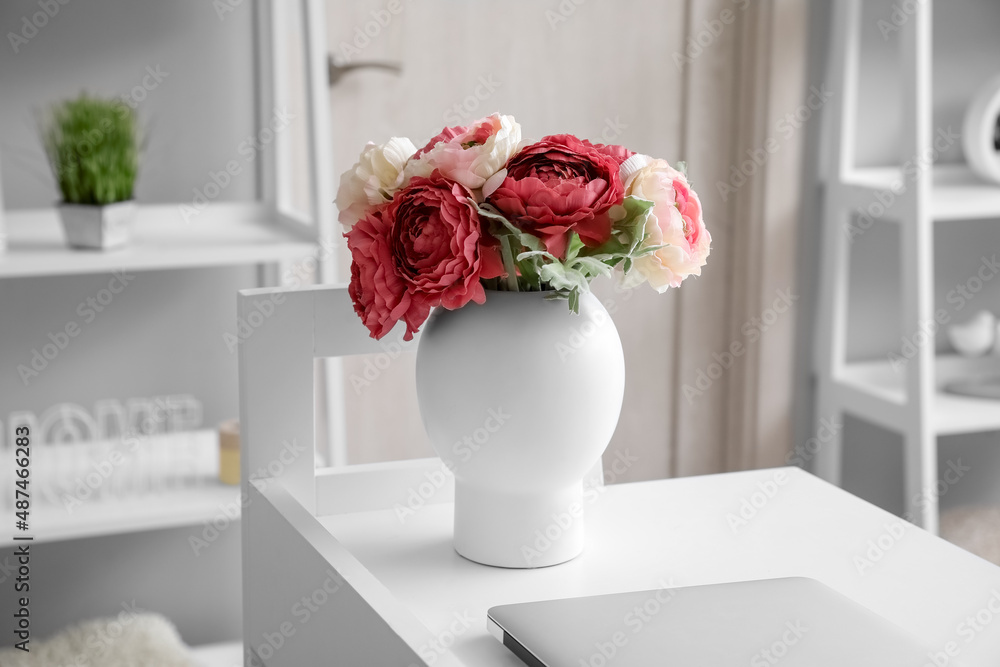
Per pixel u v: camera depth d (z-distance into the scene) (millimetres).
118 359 1821
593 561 867
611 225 768
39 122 1693
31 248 1553
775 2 2047
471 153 750
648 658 658
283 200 1817
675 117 2094
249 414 930
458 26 1913
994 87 2010
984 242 2248
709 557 879
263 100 1799
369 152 807
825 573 854
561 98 2006
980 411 1972
